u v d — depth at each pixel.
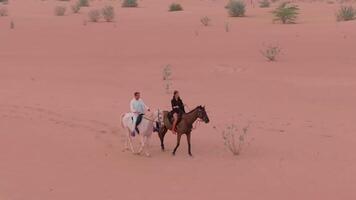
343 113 21.00
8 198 12.57
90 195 12.83
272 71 29.05
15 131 18.94
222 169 14.82
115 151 16.62
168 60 32.59
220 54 33.72
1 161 15.50
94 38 40.53
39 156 16.03
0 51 36.72
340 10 52.22
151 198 12.62
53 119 20.58
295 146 16.88
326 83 26.38
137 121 15.79
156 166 15.13
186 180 13.92
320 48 34.12
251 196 12.75
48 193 12.95
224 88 25.78
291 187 13.36
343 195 12.80
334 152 16.19
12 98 24.16
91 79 28.25
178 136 15.94
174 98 15.91
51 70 30.70
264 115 20.83
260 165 15.12
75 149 16.80
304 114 20.95
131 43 38.28
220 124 19.62
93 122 20.06
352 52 32.72
